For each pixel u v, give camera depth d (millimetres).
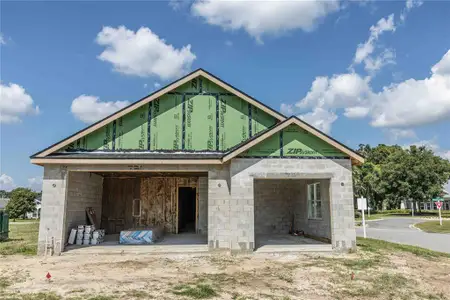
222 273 8836
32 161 11836
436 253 12383
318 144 12297
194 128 13359
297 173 12062
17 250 12539
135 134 13125
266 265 9859
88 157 11922
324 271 9109
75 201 13422
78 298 6555
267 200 17391
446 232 22781
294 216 17297
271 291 7215
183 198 20422
